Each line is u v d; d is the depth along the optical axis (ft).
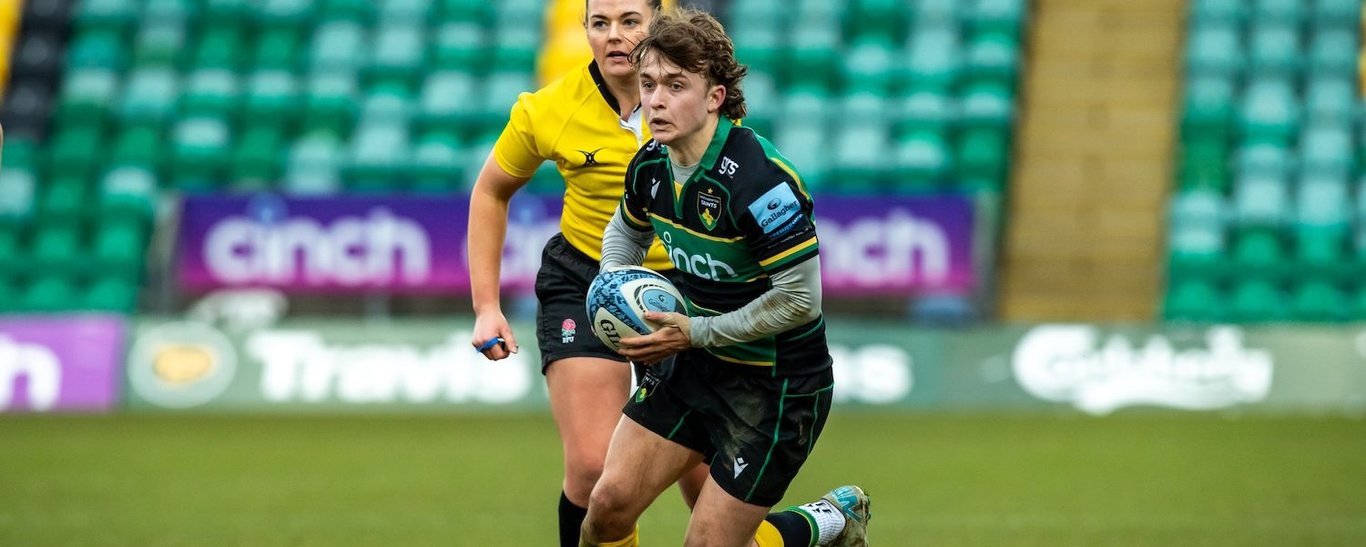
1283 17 228.02
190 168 215.51
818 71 222.07
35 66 225.15
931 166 207.51
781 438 54.29
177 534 89.76
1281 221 204.54
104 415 173.06
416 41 229.04
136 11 232.53
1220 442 142.92
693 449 56.39
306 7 232.53
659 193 54.08
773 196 50.98
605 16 61.26
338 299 187.73
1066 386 175.52
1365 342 174.81
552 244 66.18
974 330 177.06
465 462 128.88
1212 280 199.00
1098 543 86.02
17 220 206.18
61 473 121.60
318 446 141.79
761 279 53.78
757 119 216.33
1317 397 174.60
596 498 56.13
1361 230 204.23
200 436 150.82
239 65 227.81
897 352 176.76
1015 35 225.76
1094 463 126.62
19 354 178.91
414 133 219.20
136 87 224.12
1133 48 229.86
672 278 63.41
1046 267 206.49
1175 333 175.42
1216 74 221.87
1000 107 214.07
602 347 63.16
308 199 182.19
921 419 165.99
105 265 200.85
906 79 221.46
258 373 178.81
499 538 88.28
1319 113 217.97
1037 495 107.34
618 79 62.18
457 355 178.50
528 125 63.31
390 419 169.07
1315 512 98.63
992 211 185.06
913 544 85.56
